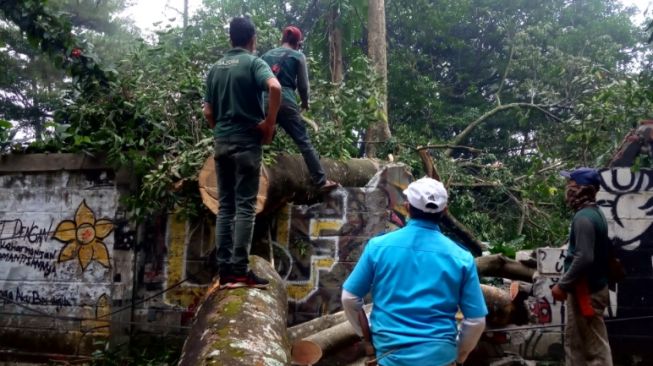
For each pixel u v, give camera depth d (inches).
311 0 722.8
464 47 930.7
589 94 392.5
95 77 297.9
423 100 774.5
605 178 242.7
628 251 238.4
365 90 331.6
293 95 242.2
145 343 274.7
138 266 280.1
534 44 832.9
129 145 274.1
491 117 823.7
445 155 521.7
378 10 554.6
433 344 119.1
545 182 378.3
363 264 128.5
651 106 300.5
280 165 251.6
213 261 274.5
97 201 285.9
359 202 269.7
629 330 236.2
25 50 799.1
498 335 251.4
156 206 267.3
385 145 476.4
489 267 272.8
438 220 130.5
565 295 185.9
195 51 303.7
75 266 285.0
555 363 246.2
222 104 184.9
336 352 214.1
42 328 282.2
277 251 269.0
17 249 291.6
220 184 189.9
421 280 123.2
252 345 151.6
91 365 265.4
